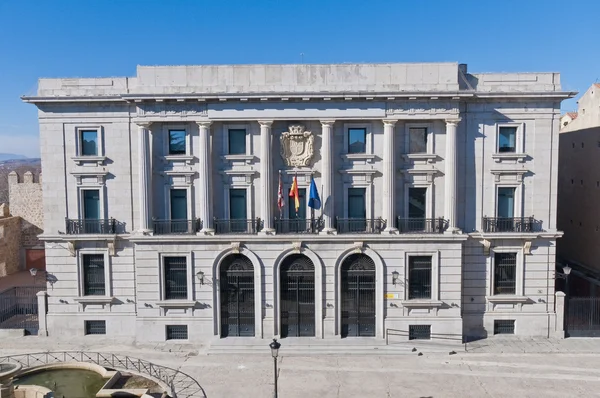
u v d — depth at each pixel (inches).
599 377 1077.1
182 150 1286.9
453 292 1263.5
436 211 1279.5
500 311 1305.4
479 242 1288.1
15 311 1418.6
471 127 1273.4
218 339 1263.5
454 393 1011.9
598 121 1562.5
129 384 1016.9
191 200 1279.5
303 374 1099.9
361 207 1285.7
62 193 1304.1
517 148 1280.8
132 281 1314.0
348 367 1135.0
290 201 1283.2
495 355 1195.3
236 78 1246.9
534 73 1274.6
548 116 1272.1
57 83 1293.1
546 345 1250.6
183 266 1279.5
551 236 1282.0
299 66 1245.1
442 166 1267.2
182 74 1248.2
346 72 1245.7
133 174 1295.5
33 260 2094.0
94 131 1302.9
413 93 1210.6
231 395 1004.6
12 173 2086.6
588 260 1528.1
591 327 1322.6
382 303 1259.8
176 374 1087.0
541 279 1301.7
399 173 1272.1
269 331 1272.1
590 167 1517.0
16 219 2060.8
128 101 1242.0
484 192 1286.9
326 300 1262.3
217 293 1269.7
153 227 1275.8
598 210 1471.5
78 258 1311.5
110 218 1304.1
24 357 1186.6
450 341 1259.8
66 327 1326.3
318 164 1272.1
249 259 1266.0
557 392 1011.9
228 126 1270.9
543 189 1285.7
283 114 1234.6
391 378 1080.2
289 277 1272.1
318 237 1238.9
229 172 1267.2
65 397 968.3
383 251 1252.5
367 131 1266.0
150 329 1280.8
